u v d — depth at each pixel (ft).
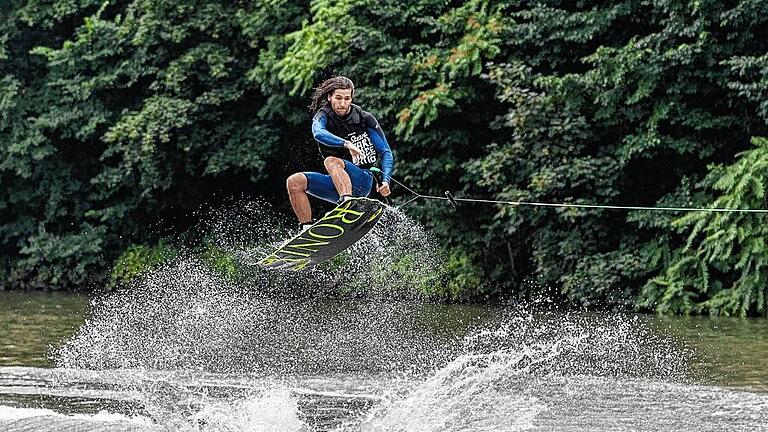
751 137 208.64
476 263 238.48
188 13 265.95
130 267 275.80
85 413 110.83
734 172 200.13
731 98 208.95
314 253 107.45
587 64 226.17
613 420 108.06
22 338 173.06
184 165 272.51
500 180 220.02
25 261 284.41
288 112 256.11
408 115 223.92
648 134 211.20
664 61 206.59
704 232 211.20
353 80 235.40
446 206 236.43
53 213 285.43
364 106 232.73
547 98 215.10
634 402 117.19
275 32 255.09
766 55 197.98
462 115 235.81
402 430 105.19
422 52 230.68
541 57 225.35
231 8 266.57
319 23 235.20
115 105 279.08
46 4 282.36
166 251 279.28
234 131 266.98
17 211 294.05
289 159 273.95
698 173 221.87
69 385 127.95
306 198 107.86
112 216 279.90
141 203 284.41
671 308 207.10
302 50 234.99
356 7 237.04
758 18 201.05
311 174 108.17
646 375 135.85
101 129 279.08
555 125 215.31
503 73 219.82
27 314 214.28
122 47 271.08
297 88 238.07
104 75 271.69
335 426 106.42
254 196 283.59
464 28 226.99
